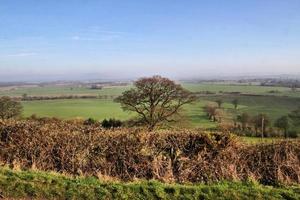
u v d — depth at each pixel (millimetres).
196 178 9719
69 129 10852
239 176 9727
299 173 9695
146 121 34188
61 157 10367
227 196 8438
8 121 11328
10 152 10789
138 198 8367
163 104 34906
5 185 8688
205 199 8336
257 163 9836
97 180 9430
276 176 9648
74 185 8844
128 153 10078
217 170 9750
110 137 10297
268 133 19594
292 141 10180
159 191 8570
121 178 9891
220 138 10062
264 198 8383
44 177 9266
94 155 10219
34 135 10734
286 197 8469
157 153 10070
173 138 10195
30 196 8328
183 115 34625
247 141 10422
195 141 10156
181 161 9914
